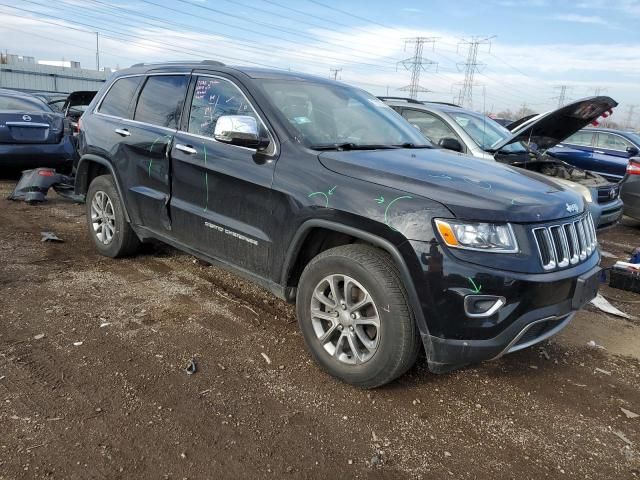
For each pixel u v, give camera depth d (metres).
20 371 3.05
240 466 2.42
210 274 4.87
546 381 3.36
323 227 3.07
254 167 3.48
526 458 2.62
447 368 2.82
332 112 3.93
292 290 3.47
